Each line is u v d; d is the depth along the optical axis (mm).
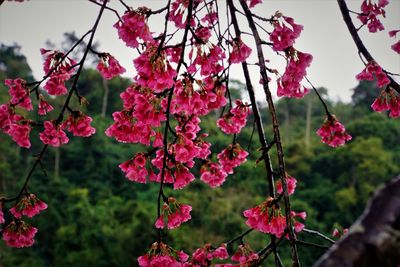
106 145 34375
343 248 666
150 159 2469
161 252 2072
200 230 21875
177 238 20281
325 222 27312
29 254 23281
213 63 2391
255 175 24297
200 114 2666
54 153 33406
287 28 2021
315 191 29906
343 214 27281
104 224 23078
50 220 24797
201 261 2631
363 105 45625
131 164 2465
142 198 26344
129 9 1941
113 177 31484
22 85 2477
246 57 2125
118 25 2021
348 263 649
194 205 22953
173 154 2289
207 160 3037
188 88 2012
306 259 17969
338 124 2613
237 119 2754
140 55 1899
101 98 43312
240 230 20797
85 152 33781
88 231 22500
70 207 25469
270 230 1904
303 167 32250
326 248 1474
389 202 694
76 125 2314
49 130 2264
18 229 2451
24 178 29172
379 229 669
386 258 654
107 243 21578
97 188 29781
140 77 1924
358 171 29516
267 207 1896
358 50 2109
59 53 2482
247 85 2143
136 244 20828
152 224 21141
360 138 32438
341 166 31516
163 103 2230
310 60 2068
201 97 2131
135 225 21469
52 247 24125
